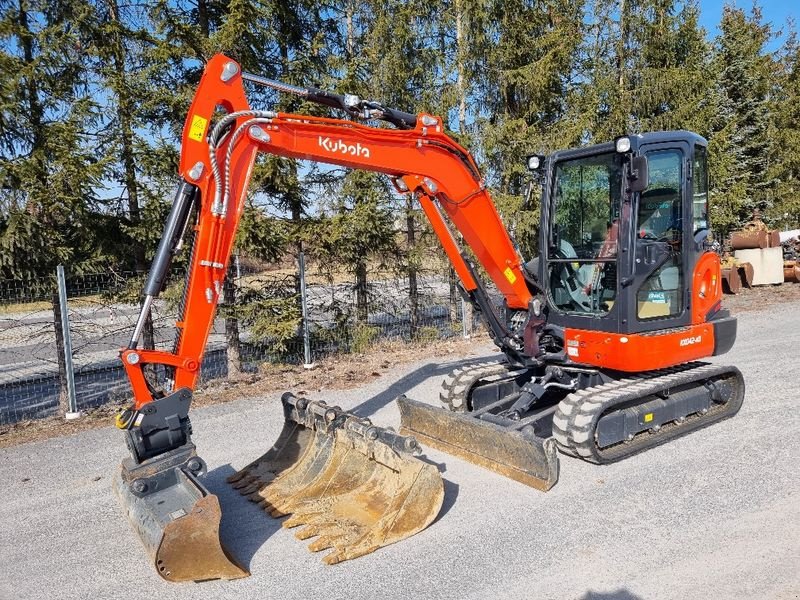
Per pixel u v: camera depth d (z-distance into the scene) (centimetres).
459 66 1229
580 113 1338
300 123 439
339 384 841
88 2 839
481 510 444
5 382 1070
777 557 363
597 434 505
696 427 584
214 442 620
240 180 415
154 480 377
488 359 962
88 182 789
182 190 396
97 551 414
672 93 1452
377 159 483
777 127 2366
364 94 1059
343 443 482
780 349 909
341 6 1120
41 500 500
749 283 1594
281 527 429
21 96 767
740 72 2109
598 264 555
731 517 415
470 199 535
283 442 532
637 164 498
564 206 579
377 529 400
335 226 1006
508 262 560
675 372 590
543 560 375
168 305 879
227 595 353
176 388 395
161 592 361
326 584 359
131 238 880
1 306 830
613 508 438
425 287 1203
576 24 1398
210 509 353
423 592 346
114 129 862
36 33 780
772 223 2172
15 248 758
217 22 968
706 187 595
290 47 1061
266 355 1002
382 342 1120
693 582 343
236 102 416
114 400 882
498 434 494
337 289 1091
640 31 1453
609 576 354
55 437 666
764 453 523
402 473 424
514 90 1252
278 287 1021
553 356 579
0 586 374
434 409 552
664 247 542
